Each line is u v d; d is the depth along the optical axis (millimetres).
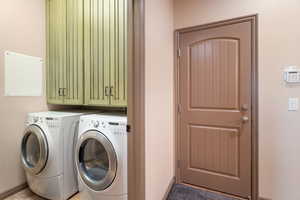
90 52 1975
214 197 1985
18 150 2061
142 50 1358
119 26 1788
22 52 2049
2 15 1860
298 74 1638
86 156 1761
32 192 2059
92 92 1984
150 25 1533
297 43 1637
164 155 1958
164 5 1912
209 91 2076
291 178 1700
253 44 1823
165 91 1979
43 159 1787
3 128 1916
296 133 1668
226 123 1994
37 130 1841
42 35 2270
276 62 1725
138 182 1366
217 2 1999
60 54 2197
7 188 1966
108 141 1540
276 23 1717
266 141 1791
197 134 2168
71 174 1925
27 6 2092
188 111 2209
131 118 1369
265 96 1782
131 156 1373
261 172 1822
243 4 1865
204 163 2137
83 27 2006
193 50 2150
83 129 1718
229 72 1961
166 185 2023
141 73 1357
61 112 2180
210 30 2045
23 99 2082
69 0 2092
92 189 1632
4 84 1903
